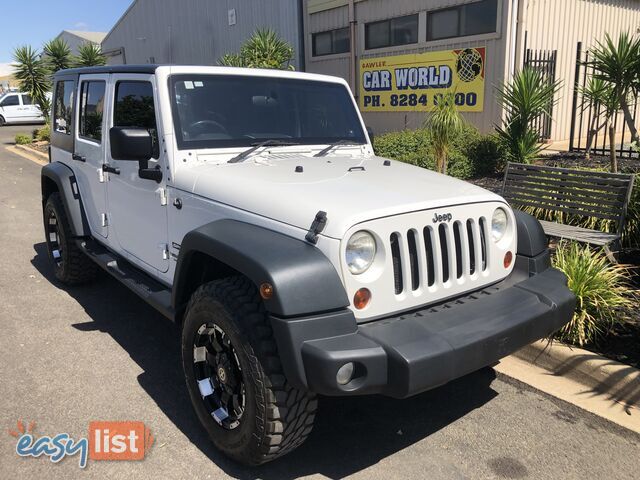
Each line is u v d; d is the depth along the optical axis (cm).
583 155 994
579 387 364
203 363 310
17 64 2003
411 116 1227
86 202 495
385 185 307
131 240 414
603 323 405
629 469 289
